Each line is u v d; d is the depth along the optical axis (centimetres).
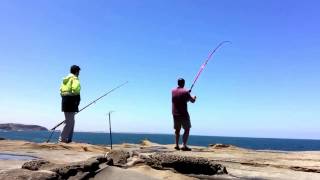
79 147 1023
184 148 1135
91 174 564
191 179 605
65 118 1143
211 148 1259
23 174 484
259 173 713
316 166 786
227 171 718
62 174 526
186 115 1130
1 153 876
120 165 640
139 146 1293
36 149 974
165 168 648
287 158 945
